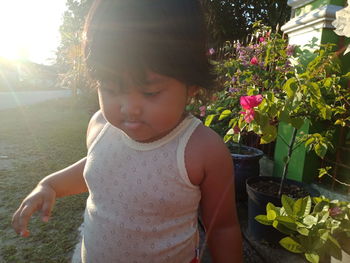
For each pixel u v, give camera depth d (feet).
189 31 2.25
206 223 2.99
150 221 2.68
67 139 20.57
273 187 7.93
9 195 10.76
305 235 4.58
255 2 23.32
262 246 7.27
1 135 21.90
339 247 4.40
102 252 2.80
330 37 8.08
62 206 9.85
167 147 2.68
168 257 2.72
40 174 13.08
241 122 5.96
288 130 9.22
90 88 2.82
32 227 8.63
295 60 7.75
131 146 2.78
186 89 2.37
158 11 2.14
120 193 2.74
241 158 9.36
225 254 2.93
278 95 7.42
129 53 2.03
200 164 2.65
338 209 4.88
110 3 2.17
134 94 2.16
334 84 6.63
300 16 9.15
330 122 8.00
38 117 33.35
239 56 10.96
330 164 8.53
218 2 21.95
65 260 7.22
